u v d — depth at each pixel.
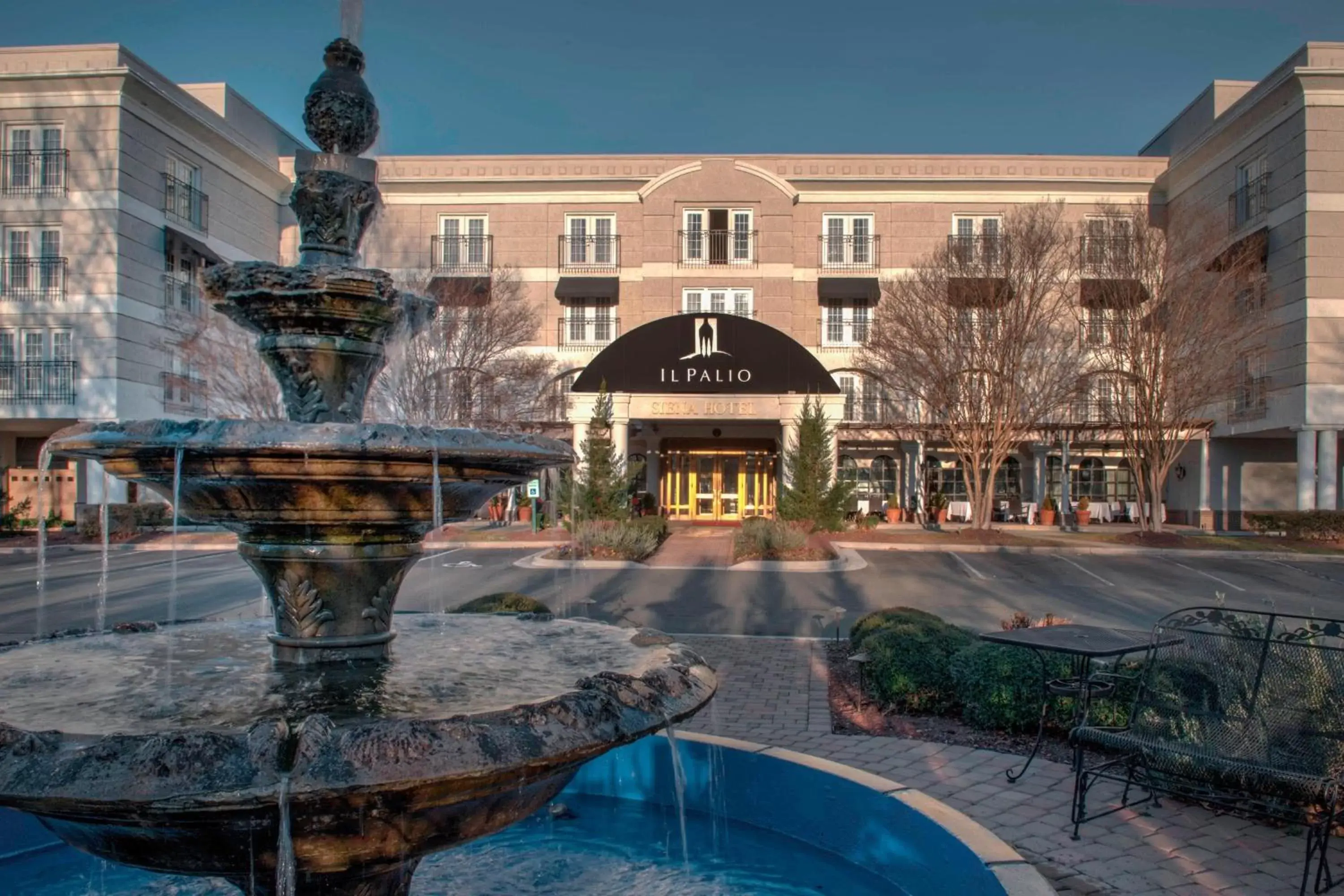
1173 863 4.38
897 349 27.72
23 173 27.52
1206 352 26.52
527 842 5.01
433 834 3.10
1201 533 30.30
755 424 35.75
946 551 24.64
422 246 35.00
